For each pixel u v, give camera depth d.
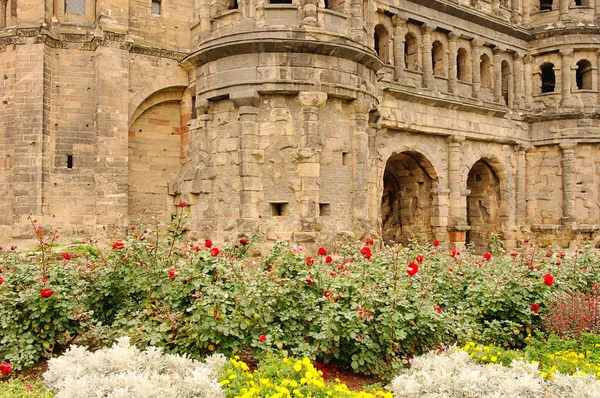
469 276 14.55
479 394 8.38
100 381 8.05
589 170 36.41
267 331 10.80
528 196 37.41
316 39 21.28
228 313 10.68
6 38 22.77
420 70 30.34
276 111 21.50
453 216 31.55
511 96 36.31
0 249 12.69
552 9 36.62
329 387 8.85
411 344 11.19
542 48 36.66
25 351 10.49
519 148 36.47
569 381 8.72
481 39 33.69
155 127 25.53
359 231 22.12
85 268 12.48
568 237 35.59
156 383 7.98
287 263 11.99
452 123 31.52
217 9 23.20
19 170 22.44
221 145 22.27
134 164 24.81
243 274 11.25
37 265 11.91
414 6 29.73
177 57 25.23
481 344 11.41
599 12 36.44
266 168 21.47
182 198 23.44
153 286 11.82
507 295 12.97
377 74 25.80
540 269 14.79
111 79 23.34
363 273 11.86
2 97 23.11
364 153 22.77
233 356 10.22
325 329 10.69
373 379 10.77
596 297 13.48
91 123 23.55
